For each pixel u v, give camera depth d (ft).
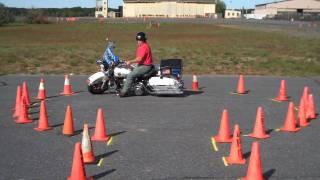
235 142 24.07
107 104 40.40
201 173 22.43
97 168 23.17
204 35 147.23
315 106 40.88
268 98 44.70
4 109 38.27
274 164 23.89
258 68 70.18
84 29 184.03
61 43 111.86
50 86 51.42
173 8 453.58
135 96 44.60
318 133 30.76
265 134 29.91
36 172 22.66
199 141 28.19
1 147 26.94
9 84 52.65
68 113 29.89
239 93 47.32
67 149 26.58
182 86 44.86
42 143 27.84
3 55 80.69
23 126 32.27
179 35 147.43
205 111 37.63
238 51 93.15
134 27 199.72
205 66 71.67
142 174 22.33
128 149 26.48
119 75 44.68
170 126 32.14
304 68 70.44
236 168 23.17
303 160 24.63
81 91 47.85
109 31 168.96
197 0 465.47
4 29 185.06
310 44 110.11
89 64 72.69
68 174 22.38
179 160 24.44
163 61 45.37
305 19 340.18
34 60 75.51
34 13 265.34
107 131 30.63
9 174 22.36
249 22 275.80
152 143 27.76
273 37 134.82
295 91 49.39
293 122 31.24
